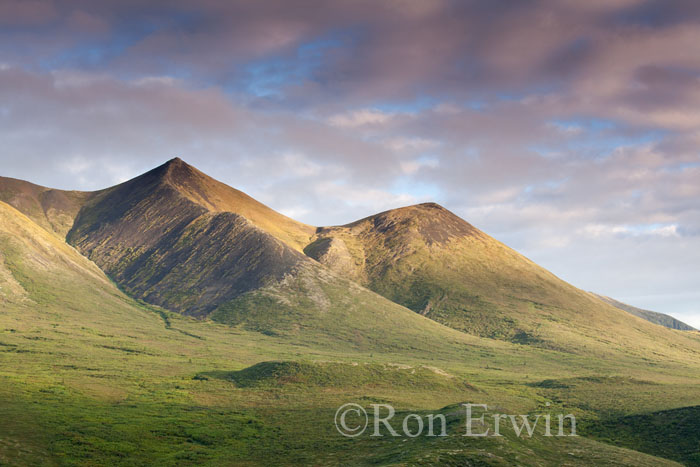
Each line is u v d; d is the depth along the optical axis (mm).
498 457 70875
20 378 110250
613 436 96625
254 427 91875
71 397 100375
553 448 81000
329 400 112250
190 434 85875
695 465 80875
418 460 67688
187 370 137625
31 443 74062
